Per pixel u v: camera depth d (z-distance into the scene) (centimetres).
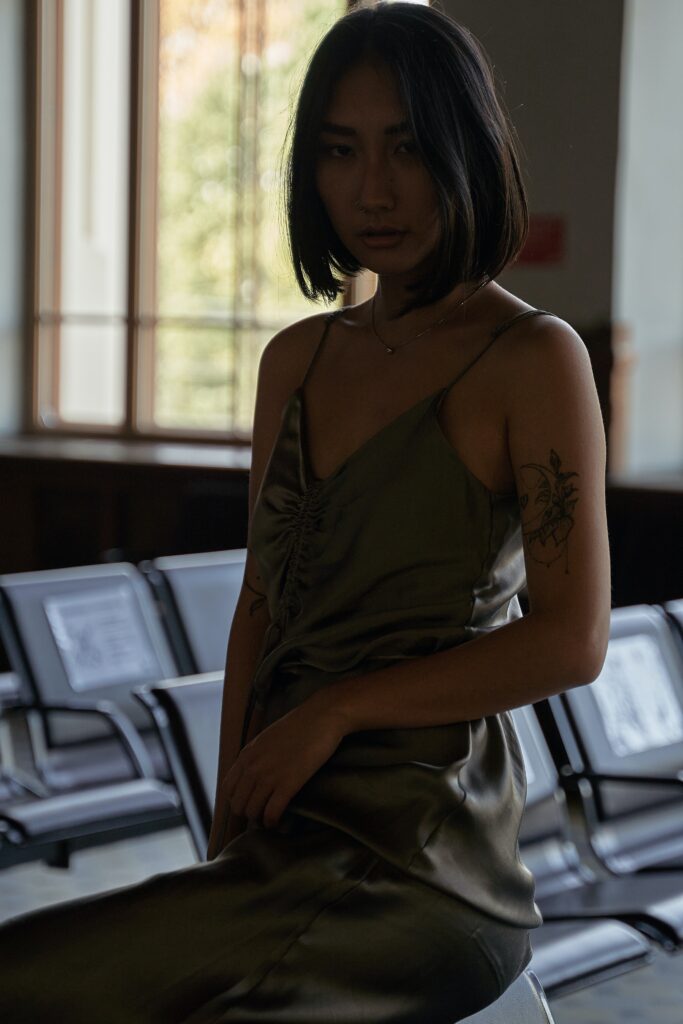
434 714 145
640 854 356
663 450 701
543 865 329
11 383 891
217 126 837
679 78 675
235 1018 139
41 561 763
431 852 145
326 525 155
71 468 748
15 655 416
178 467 723
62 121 873
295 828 149
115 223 865
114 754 430
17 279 885
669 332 691
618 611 387
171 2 841
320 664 153
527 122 641
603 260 635
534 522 146
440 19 153
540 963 264
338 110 153
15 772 429
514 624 146
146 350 867
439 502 149
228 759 174
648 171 657
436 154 148
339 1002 142
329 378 164
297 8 810
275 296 834
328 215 165
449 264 151
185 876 145
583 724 354
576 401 147
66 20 864
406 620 150
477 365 151
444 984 147
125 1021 136
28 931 141
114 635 438
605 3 622
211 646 421
